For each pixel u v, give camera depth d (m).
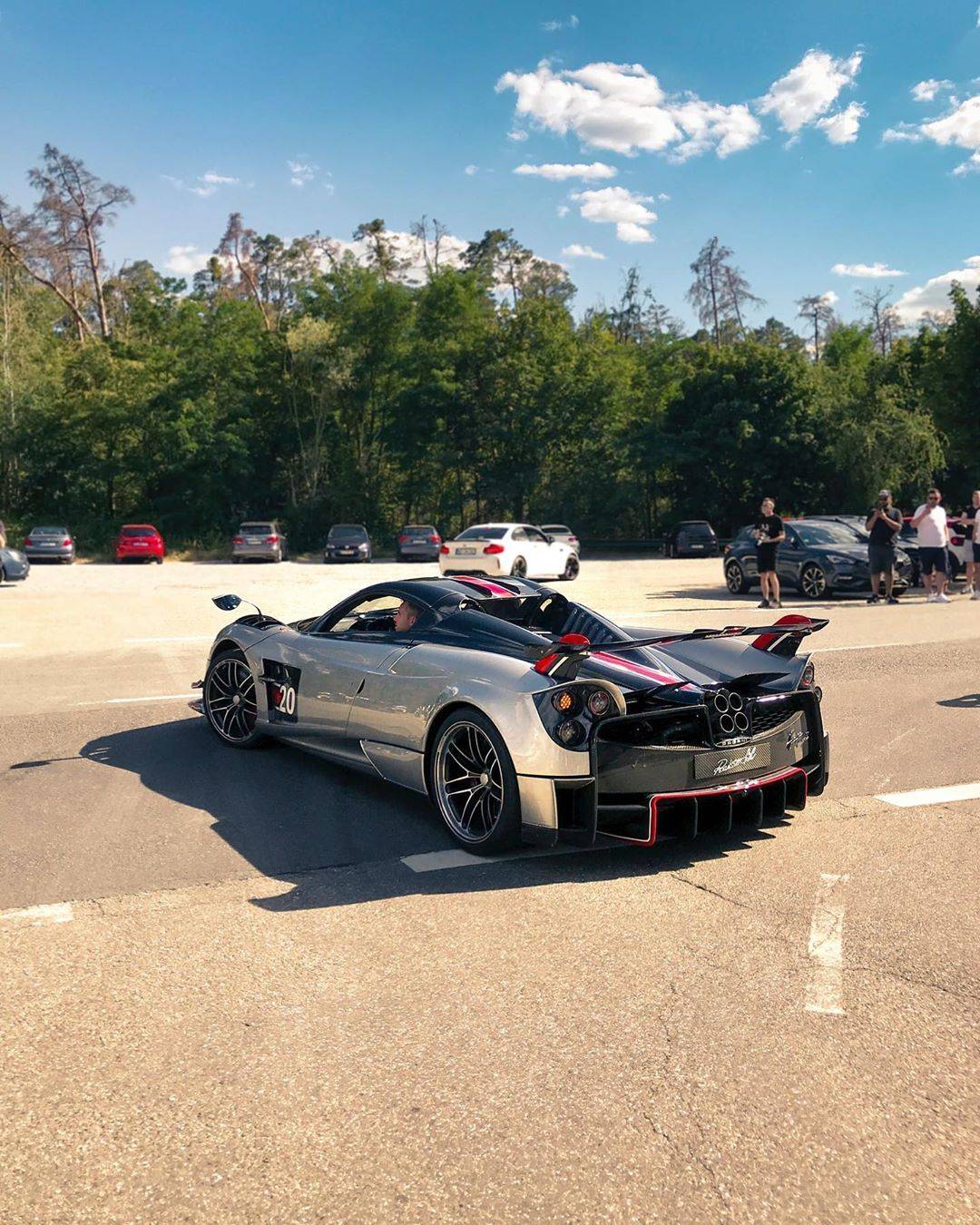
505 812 4.28
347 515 54.16
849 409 44.00
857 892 4.01
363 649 5.36
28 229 57.72
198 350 52.31
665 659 5.02
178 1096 2.50
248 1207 2.10
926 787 5.65
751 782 4.54
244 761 6.09
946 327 26.20
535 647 4.67
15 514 50.88
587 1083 2.58
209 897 3.89
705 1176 2.21
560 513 49.97
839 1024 2.92
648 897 3.94
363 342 53.75
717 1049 2.76
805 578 17.55
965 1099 2.53
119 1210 2.09
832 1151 2.31
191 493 50.91
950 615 13.92
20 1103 2.46
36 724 7.10
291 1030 2.84
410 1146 2.31
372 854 4.44
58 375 52.03
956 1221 2.07
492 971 3.25
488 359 51.03
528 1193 2.15
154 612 15.68
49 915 3.70
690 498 47.47
